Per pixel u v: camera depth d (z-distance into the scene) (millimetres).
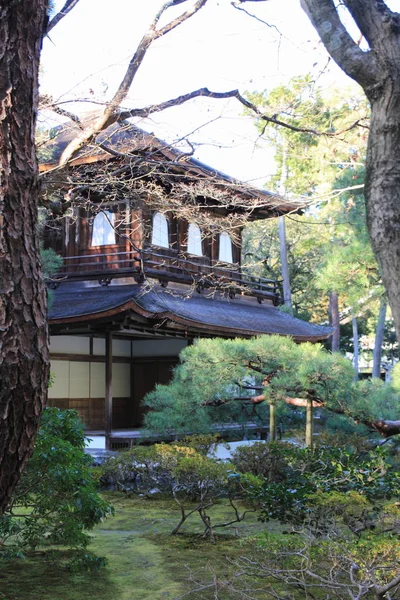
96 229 18953
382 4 3256
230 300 21703
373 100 3121
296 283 36562
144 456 10992
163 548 8484
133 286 17844
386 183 2949
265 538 5891
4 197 2750
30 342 2754
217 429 14625
